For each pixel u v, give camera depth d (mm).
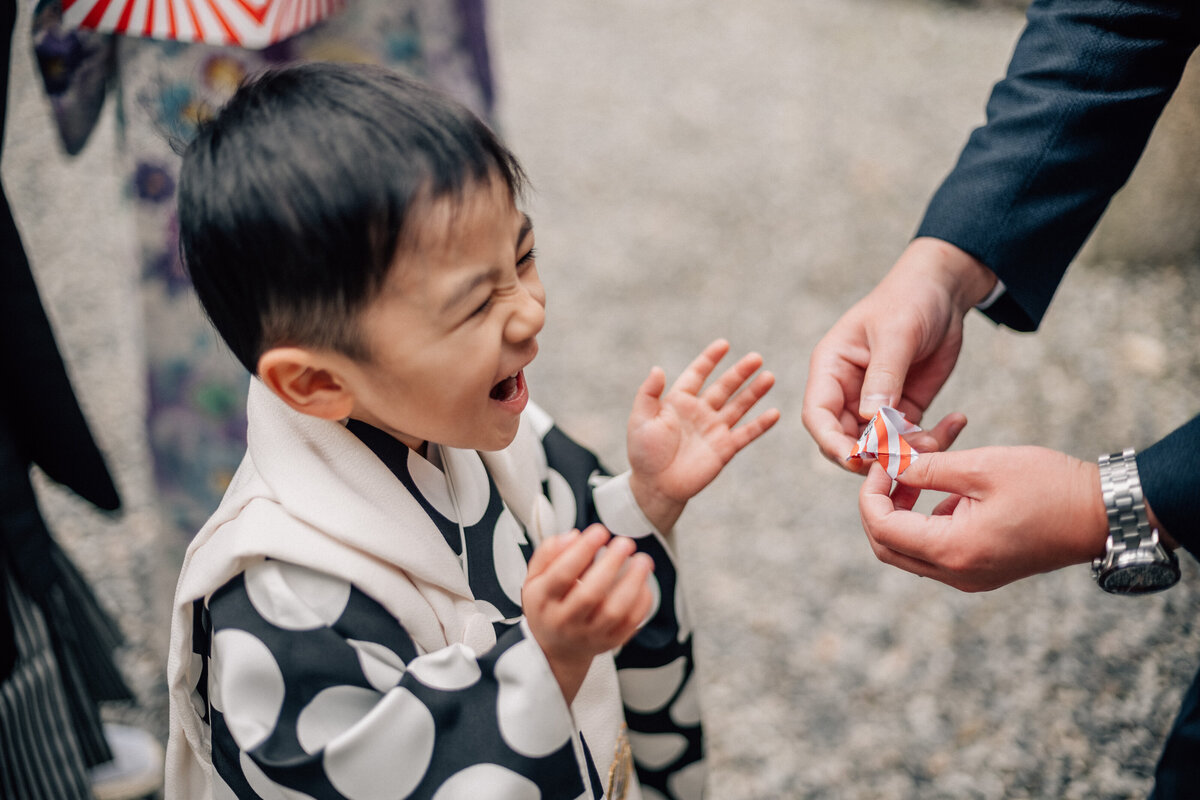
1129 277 3205
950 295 1208
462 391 800
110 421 2857
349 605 826
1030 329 1282
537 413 1154
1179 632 2080
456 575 894
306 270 749
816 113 4387
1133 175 3109
